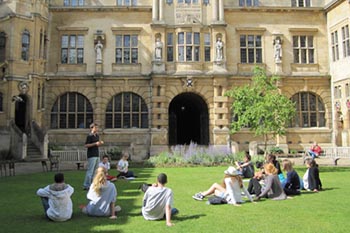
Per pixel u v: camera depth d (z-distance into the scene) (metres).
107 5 36.78
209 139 35.25
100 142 15.34
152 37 35.66
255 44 37.00
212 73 35.00
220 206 11.50
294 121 36.66
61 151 30.52
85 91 35.84
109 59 36.25
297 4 37.97
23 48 32.72
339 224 9.13
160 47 35.22
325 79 36.91
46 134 31.42
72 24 36.47
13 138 30.75
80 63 36.06
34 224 9.20
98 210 9.95
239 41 36.84
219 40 35.44
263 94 27.33
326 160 30.48
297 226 8.94
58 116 35.78
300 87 36.84
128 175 19.02
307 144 36.12
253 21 37.12
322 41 37.41
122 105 36.12
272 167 13.13
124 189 15.27
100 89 35.69
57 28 36.22
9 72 31.62
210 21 36.22
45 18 35.06
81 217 9.98
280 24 37.31
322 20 37.69
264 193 12.75
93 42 36.41
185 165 25.70
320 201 12.39
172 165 25.67
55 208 9.52
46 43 35.69
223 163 26.33
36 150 31.39
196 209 11.03
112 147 33.47
